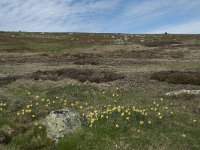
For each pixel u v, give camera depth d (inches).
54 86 954.7
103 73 1210.0
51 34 4562.0
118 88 899.4
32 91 885.2
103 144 431.8
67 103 699.4
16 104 678.5
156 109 603.2
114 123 503.5
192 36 4365.2
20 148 451.5
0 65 1637.6
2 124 517.7
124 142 439.8
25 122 557.6
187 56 2092.8
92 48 2807.6
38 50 2672.2
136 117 534.0
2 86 971.9
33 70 1422.2
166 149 425.4
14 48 2696.9
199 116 591.2
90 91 845.8
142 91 865.5
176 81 1015.0
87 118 528.7
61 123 480.1
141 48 2797.7
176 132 488.7
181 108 655.1
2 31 4594.0
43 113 601.3
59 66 1631.4
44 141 461.4
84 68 1494.8
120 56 2198.6
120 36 4291.3
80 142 436.8
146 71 1342.3
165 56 2139.5
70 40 3651.6
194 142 450.6
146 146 431.5
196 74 1120.8
